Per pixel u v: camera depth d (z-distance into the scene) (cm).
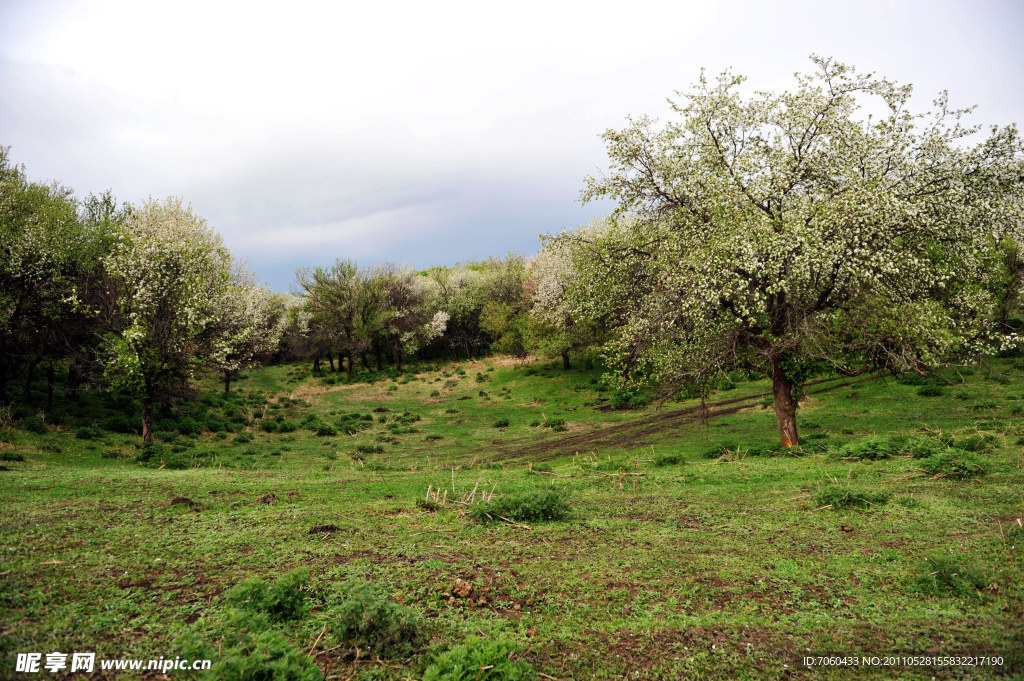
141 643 551
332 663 546
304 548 861
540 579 768
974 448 1509
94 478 1400
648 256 2150
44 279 2572
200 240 3384
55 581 689
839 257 1602
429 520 1053
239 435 2919
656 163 2012
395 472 1867
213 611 628
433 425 3500
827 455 1636
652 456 2100
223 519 1016
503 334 5503
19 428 2239
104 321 2759
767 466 1559
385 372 5719
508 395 4328
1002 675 521
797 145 1870
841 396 2931
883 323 1653
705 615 664
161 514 1036
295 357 6688
